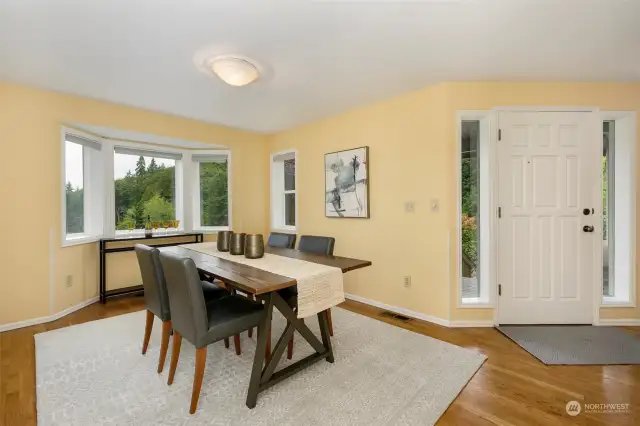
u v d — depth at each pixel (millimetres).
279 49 2160
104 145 3648
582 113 2762
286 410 1629
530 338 2492
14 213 2729
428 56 2283
